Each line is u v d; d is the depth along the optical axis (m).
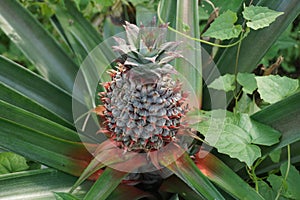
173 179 0.85
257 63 0.90
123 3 1.07
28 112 0.83
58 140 0.82
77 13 1.01
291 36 1.18
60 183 0.82
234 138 0.84
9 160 0.94
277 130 0.84
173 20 0.90
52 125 0.84
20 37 0.96
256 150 0.82
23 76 0.90
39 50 0.96
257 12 0.86
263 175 0.95
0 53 1.17
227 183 0.80
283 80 0.87
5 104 0.82
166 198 0.87
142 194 0.84
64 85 0.95
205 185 0.77
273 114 0.85
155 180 0.85
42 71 0.95
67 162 0.83
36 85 0.90
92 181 0.84
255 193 0.79
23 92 0.89
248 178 0.92
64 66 0.96
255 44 0.90
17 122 0.83
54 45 0.97
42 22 1.16
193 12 0.89
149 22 0.99
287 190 0.88
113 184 0.79
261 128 0.84
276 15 0.85
